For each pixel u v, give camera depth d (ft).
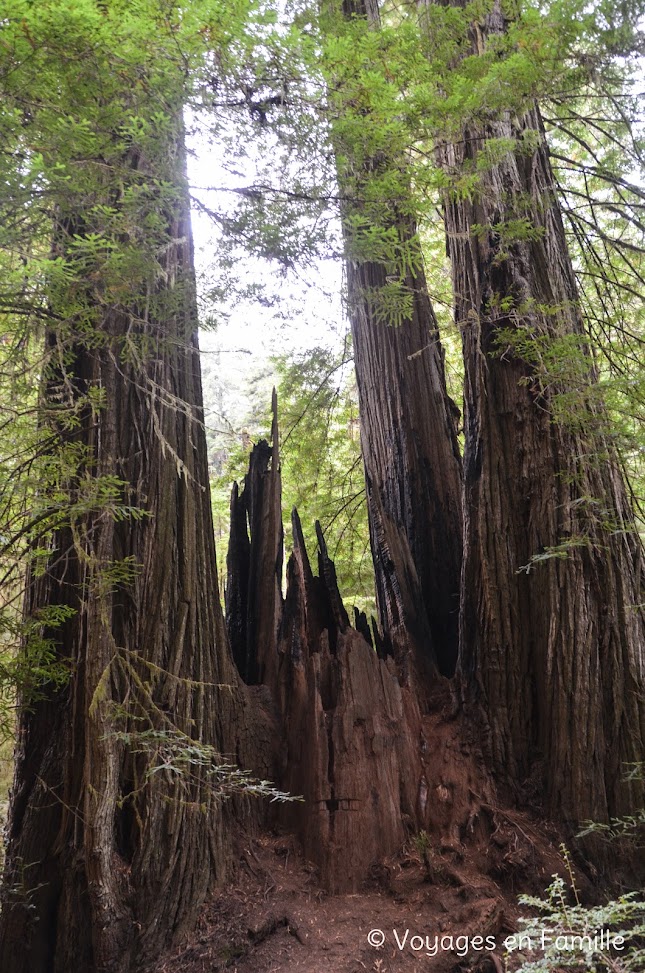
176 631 13.14
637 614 14.58
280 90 10.82
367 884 12.90
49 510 11.37
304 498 30.14
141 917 11.27
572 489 14.88
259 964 11.05
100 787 10.80
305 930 11.75
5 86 8.39
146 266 10.28
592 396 14.17
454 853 13.11
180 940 11.24
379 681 14.89
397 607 17.24
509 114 16.19
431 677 16.60
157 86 9.48
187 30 8.83
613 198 23.63
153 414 12.37
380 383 20.70
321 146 11.58
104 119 9.34
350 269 20.83
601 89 13.55
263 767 14.24
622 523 14.84
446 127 11.96
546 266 16.35
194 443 14.71
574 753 13.64
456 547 18.67
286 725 14.83
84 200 10.07
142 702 12.25
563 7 11.64
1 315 11.93
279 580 16.71
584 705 13.83
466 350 17.10
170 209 10.75
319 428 29.78
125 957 10.87
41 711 13.03
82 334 11.89
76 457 11.80
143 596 13.01
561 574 14.57
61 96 8.84
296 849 13.41
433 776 14.40
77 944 11.00
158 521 13.48
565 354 14.17
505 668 14.84
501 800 13.98
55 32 8.05
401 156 12.67
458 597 18.12
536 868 12.54
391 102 10.98
